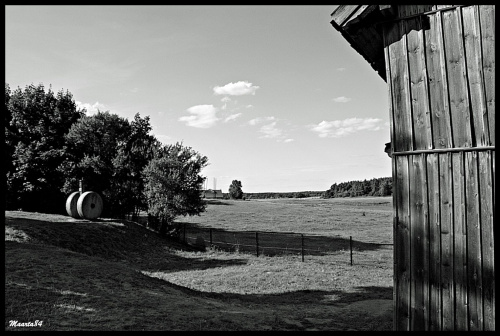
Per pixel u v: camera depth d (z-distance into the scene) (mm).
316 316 12562
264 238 35656
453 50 8273
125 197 32844
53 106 36469
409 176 8617
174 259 23719
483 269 7730
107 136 34125
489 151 7812
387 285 17719
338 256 26266
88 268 14617
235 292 16234
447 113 8258
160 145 33500
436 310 8125
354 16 9016
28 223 22062
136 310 10930
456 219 8062
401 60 8828
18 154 33594
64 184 32969
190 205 29984
